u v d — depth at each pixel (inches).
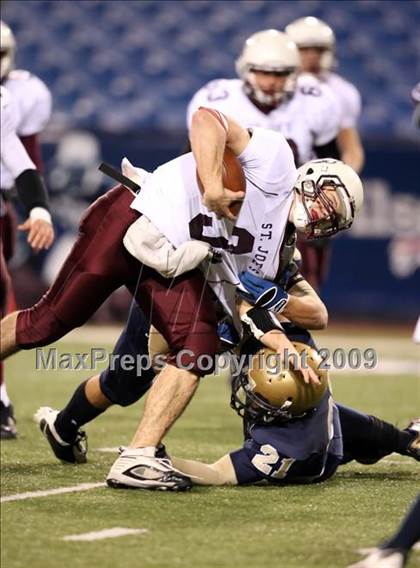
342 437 582.2
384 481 577.3
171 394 533.6
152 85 2026.3
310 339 564.1
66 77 2031.3
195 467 549.3
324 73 1019.3
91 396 597.3
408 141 1640.0
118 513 482.9
